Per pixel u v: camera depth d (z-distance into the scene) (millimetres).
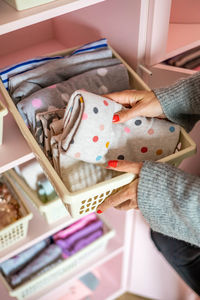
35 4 745
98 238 1395
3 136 919
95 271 1838
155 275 1626
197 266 1134
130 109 784
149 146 815
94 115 694
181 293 1582
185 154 776
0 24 699
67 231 1371
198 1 1155
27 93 866
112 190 780
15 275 1275
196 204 655
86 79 891
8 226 1022
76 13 1141
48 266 1309
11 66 909
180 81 804
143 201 718
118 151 800
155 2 877
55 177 695
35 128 807
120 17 975
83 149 715
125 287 1821
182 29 1196
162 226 760
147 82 1075
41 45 1305
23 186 1094
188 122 877
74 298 1723
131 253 1623
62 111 803
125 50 1041
